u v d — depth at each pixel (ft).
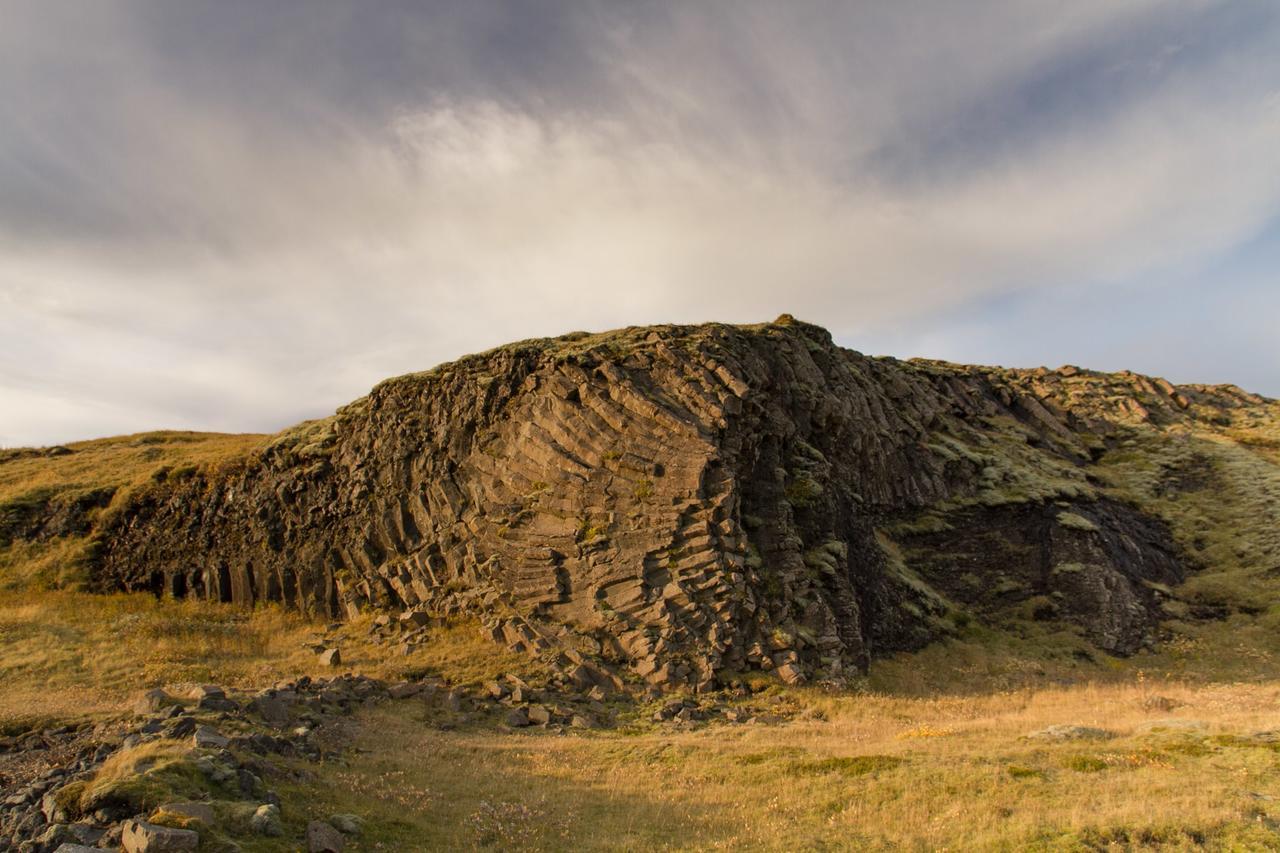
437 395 120.98
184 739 47.29
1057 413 194.49
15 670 85.10
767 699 78.43
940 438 160.66
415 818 42.86
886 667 99.09
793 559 97.40
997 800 42.73
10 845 34.86
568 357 111.14
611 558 91.61
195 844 31.78
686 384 103.71
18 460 169.17
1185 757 48.37
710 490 94.27
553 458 102.73
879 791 46.21
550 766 56.13
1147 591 129.29
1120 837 36.32
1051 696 86.07
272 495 125.49
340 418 130.41
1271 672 103.19
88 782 38.73
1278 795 40.11
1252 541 141.90
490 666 84.12
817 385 136.87
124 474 149.48
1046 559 130.72
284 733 55.16
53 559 129.39
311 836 36.06
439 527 108.37
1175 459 174.29
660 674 80.33
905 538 135.54
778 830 41.52
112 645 94.94
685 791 49.62
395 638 96.89
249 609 117.50
